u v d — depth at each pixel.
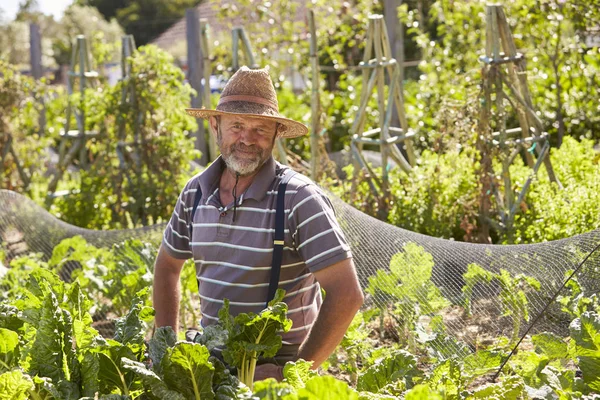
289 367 2.23
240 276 2.60
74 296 2.48
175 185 7.67
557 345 3.04
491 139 5.71
